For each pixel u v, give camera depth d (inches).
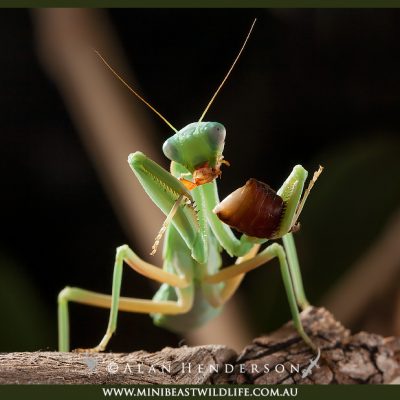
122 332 13.4
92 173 14.4
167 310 8.4
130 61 13.9
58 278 14.3
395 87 14.1
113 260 14.3
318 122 14.5
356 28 13.9
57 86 12.9
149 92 14.4
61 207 14.5
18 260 14.2
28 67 14.0
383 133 14.0
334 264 11.1
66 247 14.4
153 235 12.4
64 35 12.3
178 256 8.3
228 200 7.5
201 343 12.6
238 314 12.1
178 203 7.4
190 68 14.5
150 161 7.5
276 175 14.6
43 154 14.3
